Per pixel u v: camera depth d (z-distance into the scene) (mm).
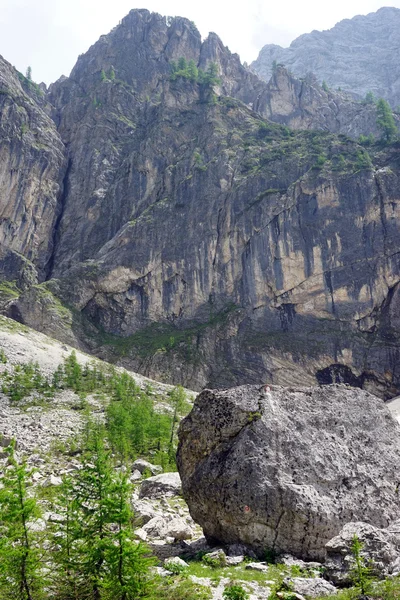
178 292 141000
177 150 172500
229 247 140750
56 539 17406
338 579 18109
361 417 24594
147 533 25828
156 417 64625
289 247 135000
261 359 126875
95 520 17594
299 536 20781
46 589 16969
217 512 22297
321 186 137500
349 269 132125
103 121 192750
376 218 134375
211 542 23344
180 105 186125
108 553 16203
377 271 131375
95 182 176250
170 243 145125
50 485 32969
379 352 126062
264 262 136375
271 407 23188
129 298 141750
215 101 180250
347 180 137375
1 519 16438
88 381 88062
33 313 132000
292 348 127812
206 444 23781
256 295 135250
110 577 16094
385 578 17328
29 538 16844
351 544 18891
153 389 95938
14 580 15977
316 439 22969
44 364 93000
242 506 21344
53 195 172375
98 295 142000
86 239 166000
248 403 23547
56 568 16953
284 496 20969
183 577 18766
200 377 123000
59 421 65500
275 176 146000
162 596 17125
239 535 21641
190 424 24688
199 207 148000
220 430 23484
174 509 31188
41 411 70062
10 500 16672
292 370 126188
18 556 15945
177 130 176875
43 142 177250
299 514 20672
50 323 130000
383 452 23875
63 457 50406
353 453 23266
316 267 133125
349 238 133875
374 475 22859
